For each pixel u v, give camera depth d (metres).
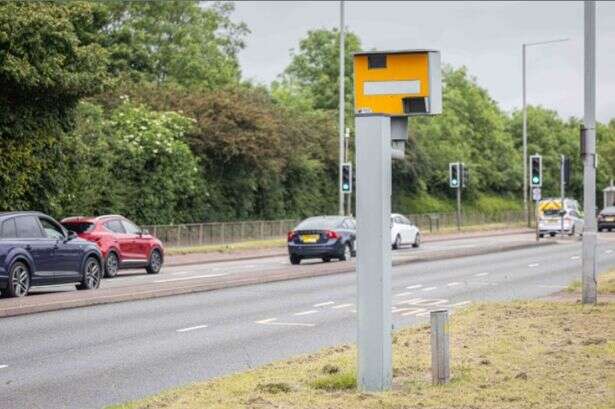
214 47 90.75
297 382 13.73
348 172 60.34
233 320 23.62
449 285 33.25
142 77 79.38
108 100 67.81
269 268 44.03
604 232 88.25
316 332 21.30
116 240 39.62
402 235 61.19
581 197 154.12
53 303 25.78
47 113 42.97
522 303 23.89
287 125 82.81
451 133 120.19
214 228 64.81
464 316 21.11
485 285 33.12
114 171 62.19
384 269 12.77
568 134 152.25
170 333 21.23
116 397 14.07
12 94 41.34
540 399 12.16
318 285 33.84
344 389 13.12
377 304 12.77
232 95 75.69
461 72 130.62
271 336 20.69
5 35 38.94
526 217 110.25
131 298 28.62
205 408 12.00
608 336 17.62
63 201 48.44
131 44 81.75
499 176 127.56
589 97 23.80
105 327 22.23
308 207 88.88
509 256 50.75
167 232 59.91
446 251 52.00
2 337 20.55
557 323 19.56
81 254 31.56
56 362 17.33
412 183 110.62
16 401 13.80
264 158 74.94
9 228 28.50
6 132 41.44
